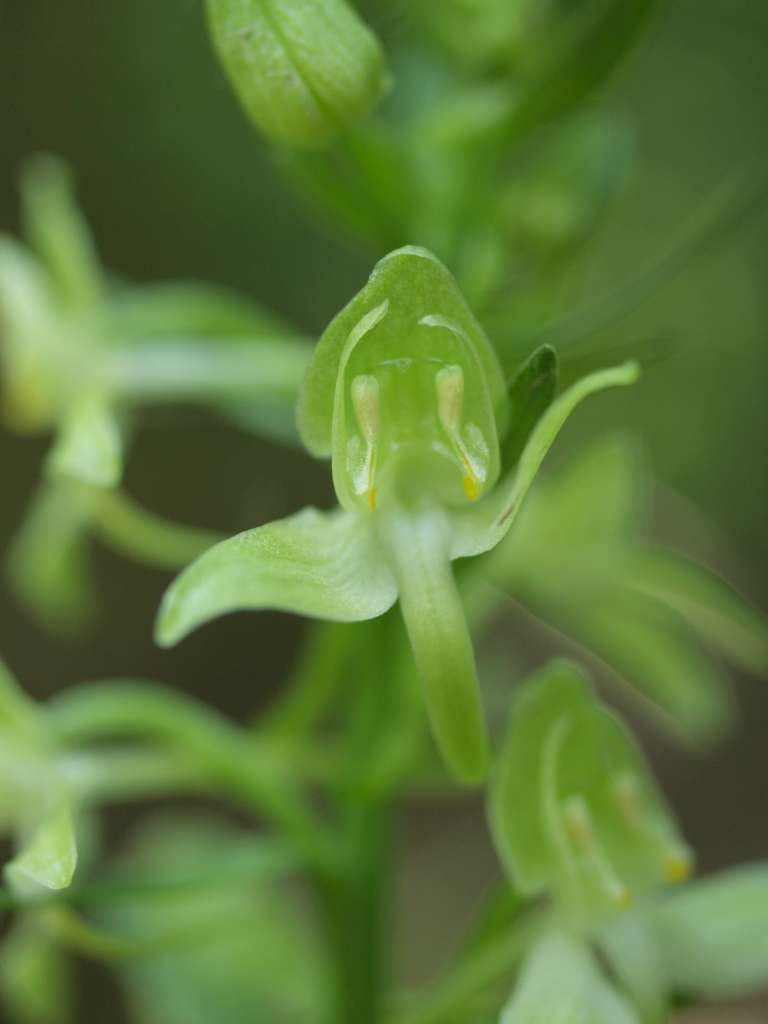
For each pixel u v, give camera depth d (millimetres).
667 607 193
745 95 296
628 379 144
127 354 179
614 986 164
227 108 283
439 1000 166
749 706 401
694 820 395
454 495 149
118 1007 311
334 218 173
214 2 153
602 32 165
